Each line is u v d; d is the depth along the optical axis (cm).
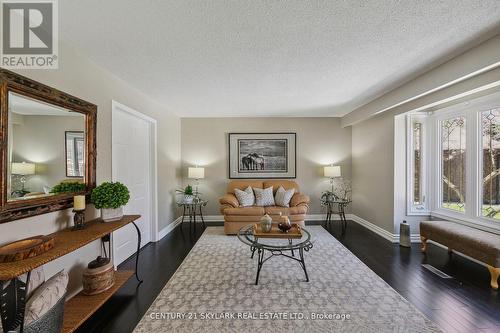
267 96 346
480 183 279
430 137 345
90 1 142
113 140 258
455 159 312
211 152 493
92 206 220
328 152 496
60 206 181
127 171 301
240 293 213
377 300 201
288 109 430
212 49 204
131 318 181
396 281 233
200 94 335
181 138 490
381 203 384
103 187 207
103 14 155
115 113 266
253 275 247
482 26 171
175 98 354
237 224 385
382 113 380
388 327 168
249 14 156
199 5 147
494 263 215
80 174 206
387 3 146
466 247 244
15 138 147
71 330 149
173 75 263
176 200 461
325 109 430
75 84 202
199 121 491
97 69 232
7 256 122
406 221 349
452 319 176
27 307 124
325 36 184
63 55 188
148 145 359
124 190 217
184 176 489
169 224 423
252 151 495
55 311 134
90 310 169
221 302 200
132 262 285
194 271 257
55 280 142
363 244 341
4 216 138
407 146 347
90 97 222
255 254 303
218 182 493
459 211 305
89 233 176
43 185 168
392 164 355
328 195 459
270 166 495
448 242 266
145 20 162
